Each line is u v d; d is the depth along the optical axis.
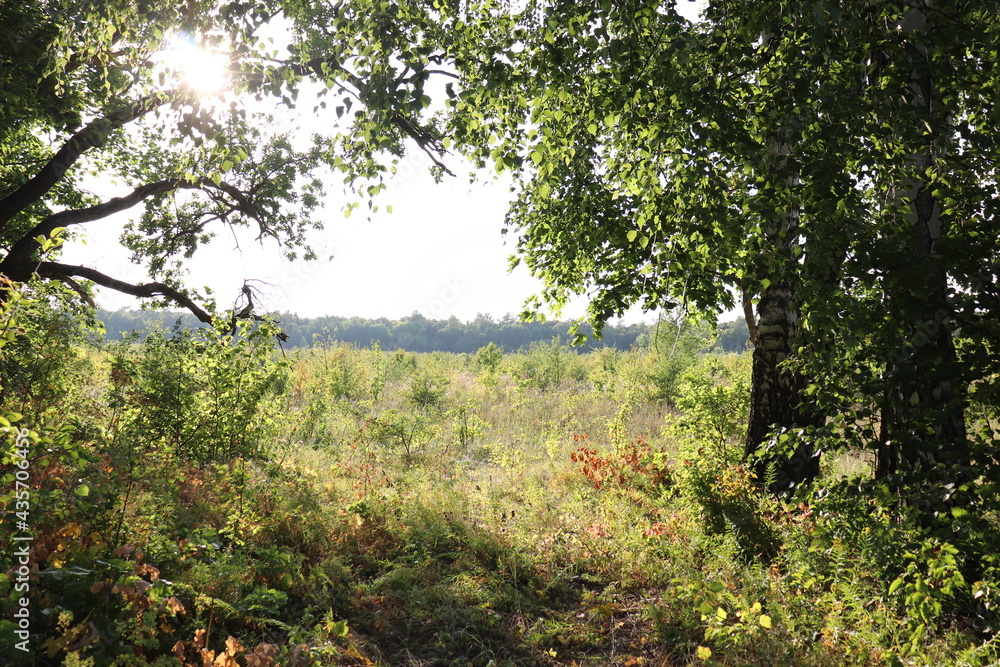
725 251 5.42
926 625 4.10
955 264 4.29
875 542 4.51
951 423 5.06
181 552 4.44
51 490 4.07
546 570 5.89
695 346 18.92
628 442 10.98
